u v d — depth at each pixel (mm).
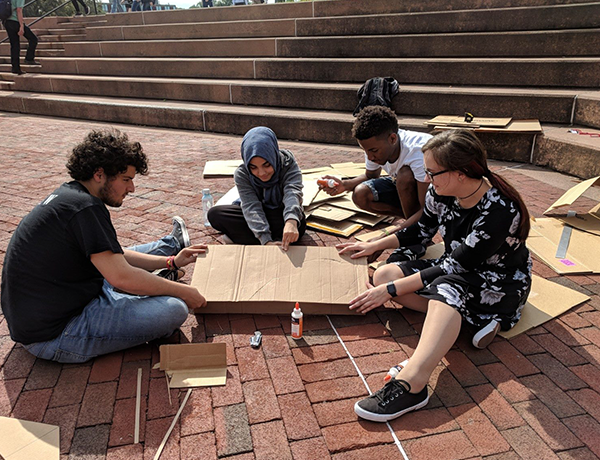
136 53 10539
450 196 2270
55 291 2070
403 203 3174
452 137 2006
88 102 8859
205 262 2678
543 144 5332
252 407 1960
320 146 6645
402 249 2777
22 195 4555
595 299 2754
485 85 6770
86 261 2115
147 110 8258
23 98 9711
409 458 1730
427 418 1916
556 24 7113
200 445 1775
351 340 2400
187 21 11164
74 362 2186
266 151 2912
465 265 2158
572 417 1913
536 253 3254
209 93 8414
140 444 1780
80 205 1982
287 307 2543
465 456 1739
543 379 2119
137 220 3904
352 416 1923
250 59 8656
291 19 9141
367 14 9039
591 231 3539
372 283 2848
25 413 1911
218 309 2553
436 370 2186
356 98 7082
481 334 2209
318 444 1787
